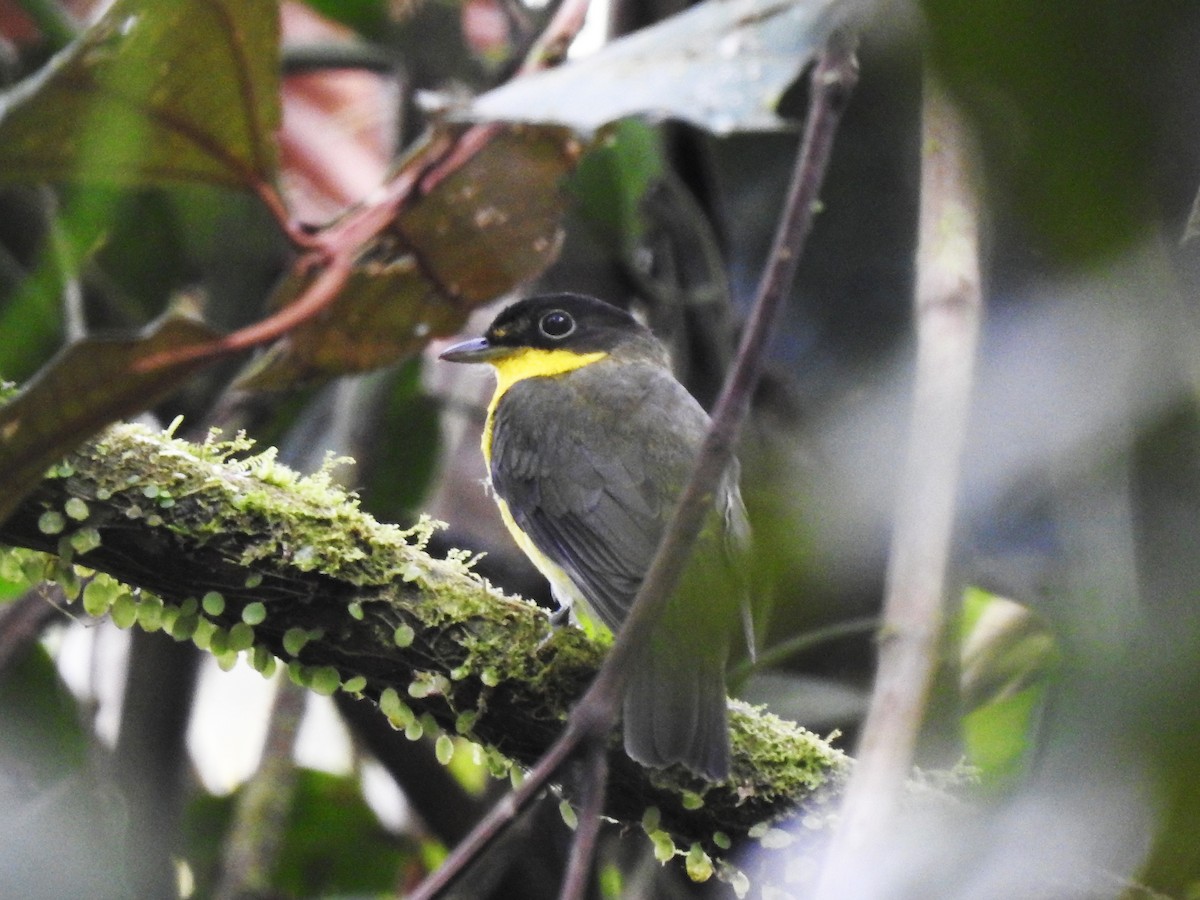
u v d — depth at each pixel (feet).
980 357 11.61
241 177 11.65
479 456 34.01
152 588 18.95
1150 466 7.30
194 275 34.04
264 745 27.58
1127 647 6.95
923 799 18.25
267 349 16.72
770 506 11.17
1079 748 7.17
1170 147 6.47
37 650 28.48
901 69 29.53
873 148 32.32
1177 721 6.46
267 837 26.63
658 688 19.62
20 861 24.48
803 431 27.32
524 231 15.23
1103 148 6.05
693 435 25.72
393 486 33.27
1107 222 6.24
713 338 30.37
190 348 10.84
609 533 24.32
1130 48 6.02
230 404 30.81
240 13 10.48
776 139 34.42
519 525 26.07
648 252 32.12
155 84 10.80
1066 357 7.64
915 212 32.35
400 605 19.53
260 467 19.62
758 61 9.30
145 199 33.12
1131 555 7.34
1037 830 8.03
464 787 30.04
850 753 26.21
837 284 32.42
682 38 9.68
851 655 26.11
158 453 18.95
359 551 19.45
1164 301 7.20
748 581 11.12
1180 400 7.22
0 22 33.04
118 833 25.66
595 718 9.97
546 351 28.66
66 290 26.50
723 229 31.68
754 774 20.24
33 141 10.78
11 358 29.68
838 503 11.18
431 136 15.23
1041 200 6.29
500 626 19.95
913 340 13.92
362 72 34.73
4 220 33.55
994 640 23.82
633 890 26.89
